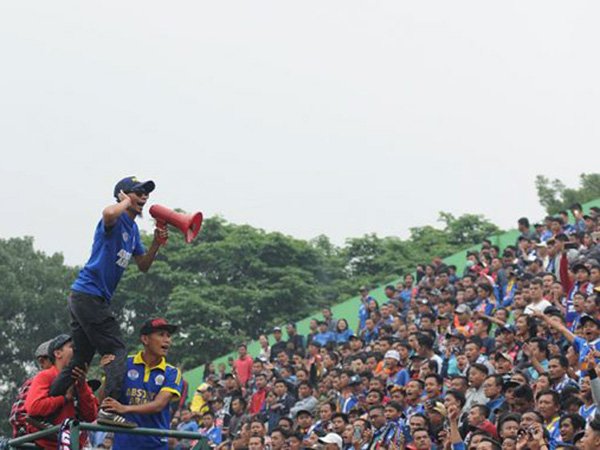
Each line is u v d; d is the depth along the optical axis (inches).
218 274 2257.6
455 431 727.1
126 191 502.6
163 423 538.6
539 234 1409.9
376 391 900.6
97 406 524.7
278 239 2290.8
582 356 784.3
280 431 923.4
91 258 499.5
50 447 506.3
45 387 515.8
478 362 858.1
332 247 2532.0
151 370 538.3
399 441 810.2
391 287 1494.8
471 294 1186.6
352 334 1375.5
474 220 2438.5
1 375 2139.5
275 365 1282.0
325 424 975.0
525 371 836.6
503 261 1285.7
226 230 2354.8
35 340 2161.7
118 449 537.0
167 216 512.7
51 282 2215.8
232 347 2094.0
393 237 2453.2
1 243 2252.7
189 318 2124.8
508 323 1099.9
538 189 2511.1
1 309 2142.0
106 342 497.4
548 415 709.3
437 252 2367.1
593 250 1111.0
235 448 984.9
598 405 645.3
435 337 1092.5
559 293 1024.9
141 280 2202.3
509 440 657.6
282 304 2219.5
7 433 2090.3
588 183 2509.8
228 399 1167.6
